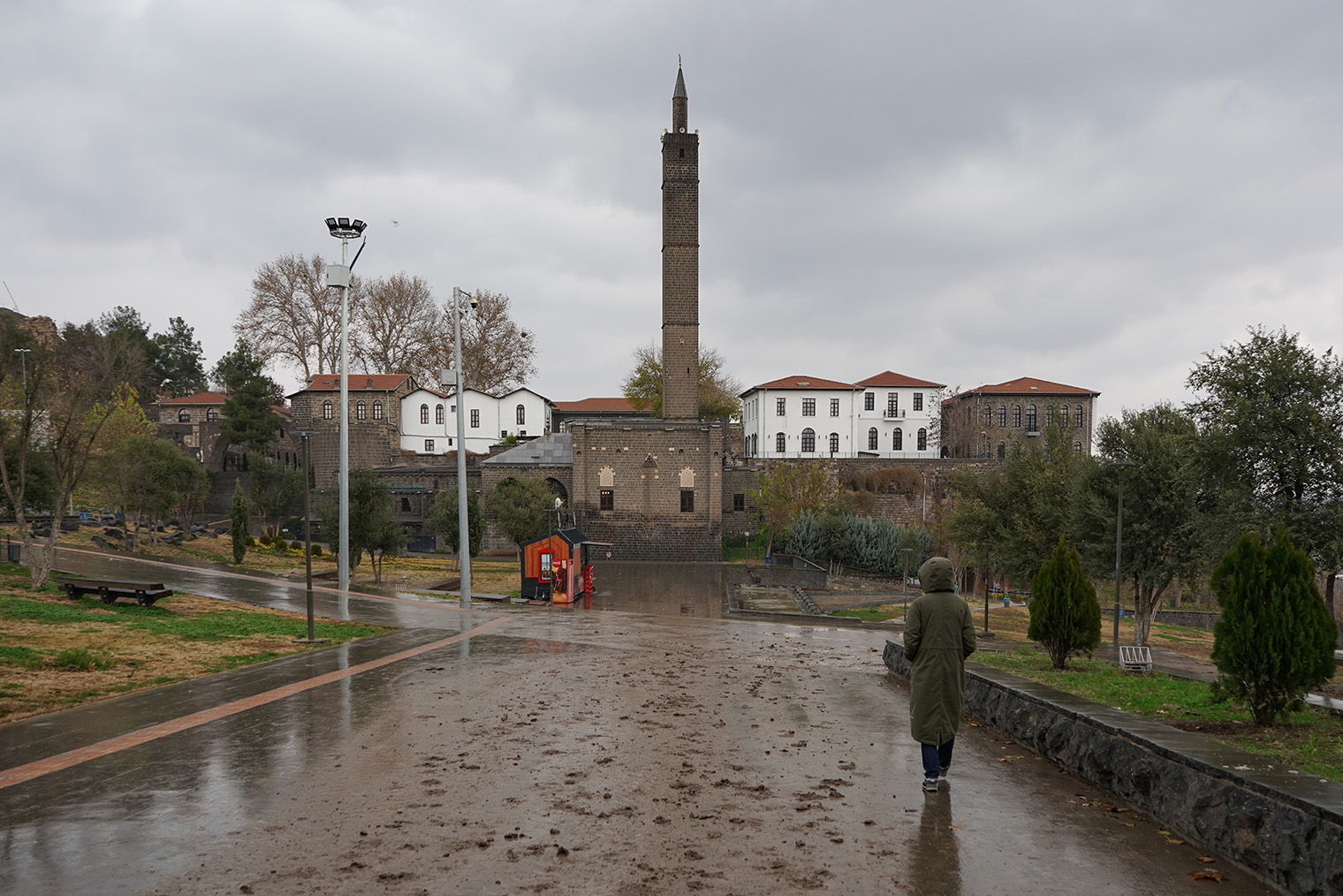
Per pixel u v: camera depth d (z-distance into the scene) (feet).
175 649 48.47
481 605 86.69
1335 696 39.50
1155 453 90.07
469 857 17.61
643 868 17.08
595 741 27.99
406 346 306.55
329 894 15.66
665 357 199.82
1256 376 75.56
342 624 63.16
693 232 198.59
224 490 238.27
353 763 25.13
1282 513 72.28
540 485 187.93
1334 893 14.26
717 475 195.93
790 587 142.72
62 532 129.39
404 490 232.94
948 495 237.45
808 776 24.07
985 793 22.53
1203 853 18.08
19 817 20.04
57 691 36.09
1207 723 27.30
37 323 218.18
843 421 301.84
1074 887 16.17
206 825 19.51
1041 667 43.96
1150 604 93.86
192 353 370.73
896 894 15.80
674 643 58.18
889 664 46.42
